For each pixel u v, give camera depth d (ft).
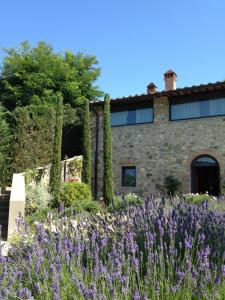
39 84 79.46
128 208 16.16
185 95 48.47
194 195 38.83
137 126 51.57
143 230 13.39
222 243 11.69
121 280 9.07
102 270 9.53
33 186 36.01
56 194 36.47
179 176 47.21
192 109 48.06
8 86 79.71
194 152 46.68
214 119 45.98
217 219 14.29
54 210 29.53
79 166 51.70
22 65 81.71
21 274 10.22
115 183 51.83
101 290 9.27
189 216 13.91
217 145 45.24
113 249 10.75
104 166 45.70
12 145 44.45
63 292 9.34
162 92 48.16
